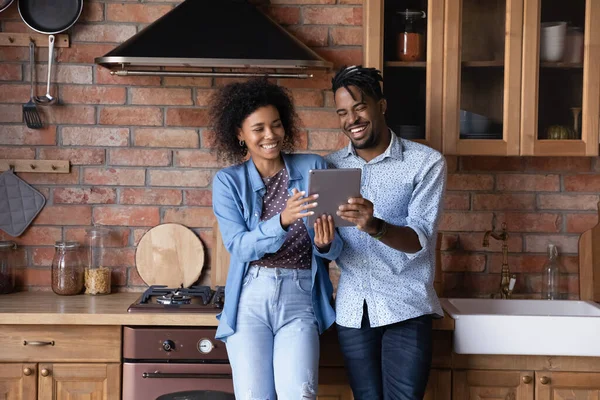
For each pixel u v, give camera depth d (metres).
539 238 3.08
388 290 2.35
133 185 3.05
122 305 2.74
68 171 3.03
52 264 2.99
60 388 2.62
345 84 2.35
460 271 3.09
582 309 2.95
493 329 2.54
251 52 2.60
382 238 2.19
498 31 2.79
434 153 2.39
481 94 2.80
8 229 3.03
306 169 2.37
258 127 2.27
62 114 3.02
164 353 2.57
